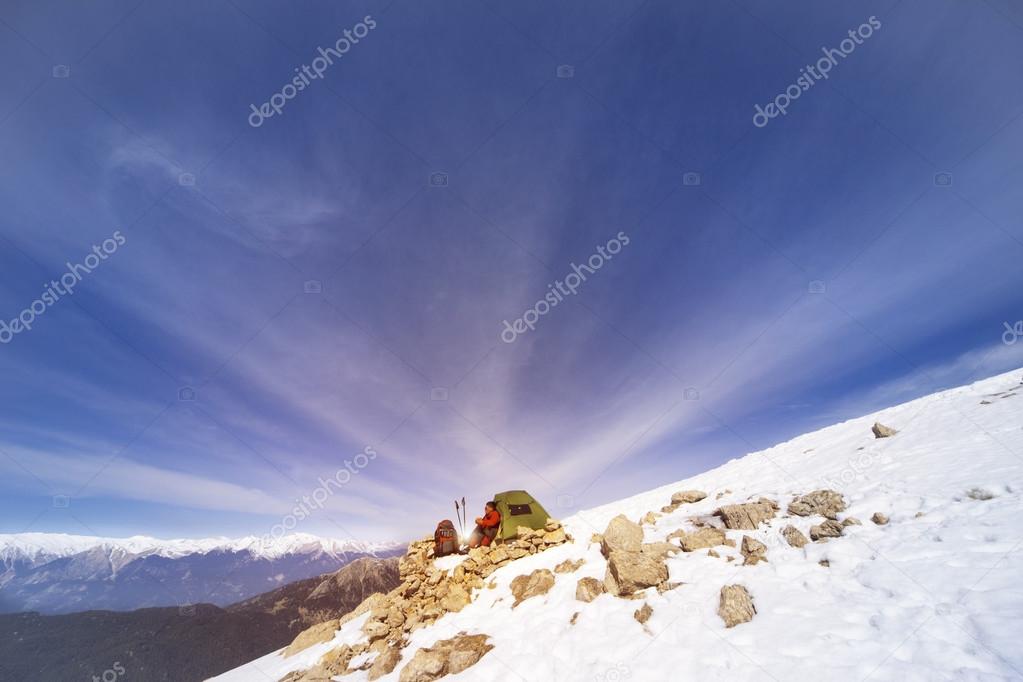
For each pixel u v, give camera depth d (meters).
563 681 8.55
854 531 10.04
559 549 14.30
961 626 6.67
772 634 7.79
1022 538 7.96
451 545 16.84
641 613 9.62
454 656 10.49
